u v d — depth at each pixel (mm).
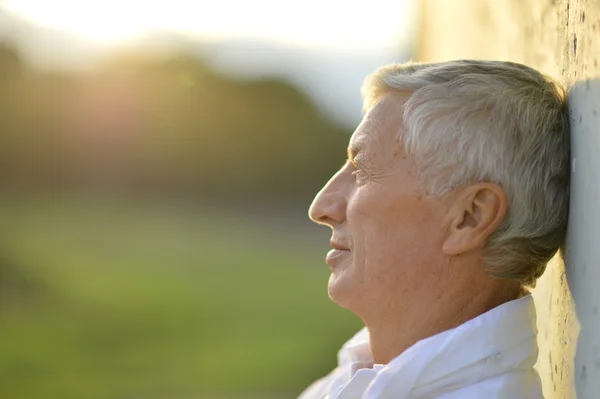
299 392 7180
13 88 21922
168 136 22375
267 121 22719
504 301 1459
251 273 13812
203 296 11750
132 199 21781
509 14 2023
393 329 1493
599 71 1188
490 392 1338
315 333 9562
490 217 1378
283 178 22766
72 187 22109
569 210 1379
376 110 1478
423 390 1365
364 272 1480
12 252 12648
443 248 1410
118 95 22422
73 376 7664
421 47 4523
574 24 1365
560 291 1451
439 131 1382
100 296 11273
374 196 1451
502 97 1385
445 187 1390
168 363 8133
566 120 1412
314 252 16234
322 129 22969
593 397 1196
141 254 14945
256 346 8922
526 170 1373
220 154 22594
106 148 22484
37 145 22047
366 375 1450
